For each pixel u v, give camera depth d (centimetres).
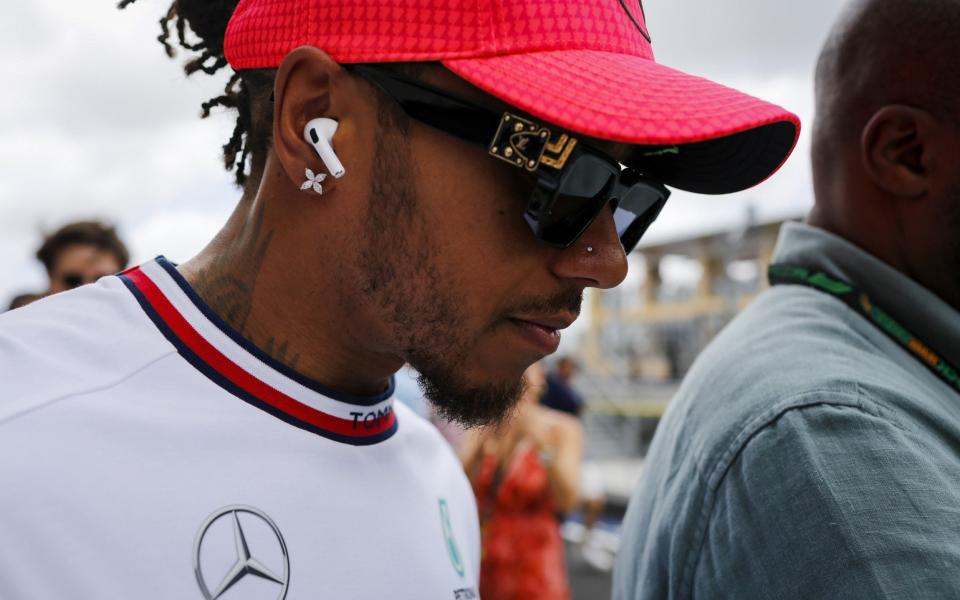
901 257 106
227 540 72
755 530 82
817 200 117
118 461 69
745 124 69
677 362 1627
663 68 77
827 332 97
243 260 83
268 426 79
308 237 79
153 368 76
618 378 1666
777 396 86
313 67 75
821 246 110
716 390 97
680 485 95
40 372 72
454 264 75
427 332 77
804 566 77
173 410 75
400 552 86
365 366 86
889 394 84
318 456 81
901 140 103
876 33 105
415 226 75
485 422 81
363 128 76
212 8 95
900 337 103
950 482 78
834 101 111
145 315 79
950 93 98
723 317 1547
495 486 352
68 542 65
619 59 75
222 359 78
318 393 82
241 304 82
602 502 802
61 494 66
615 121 68
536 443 353
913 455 78
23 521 64
